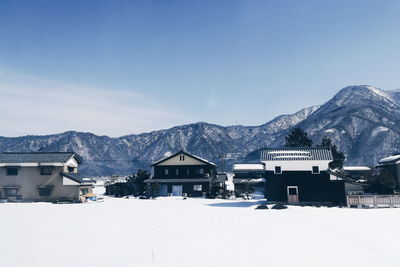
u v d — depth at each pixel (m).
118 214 28.38
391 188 40.06
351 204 34.16
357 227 19.38
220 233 17.78
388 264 11.21
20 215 28.11
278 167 37.59
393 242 14.84
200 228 19.62
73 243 15.50
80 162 56.81
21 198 48.75
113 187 66.44
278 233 17.48
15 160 49.84
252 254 12.85
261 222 21.98
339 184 36.25
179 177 61.16
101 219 24.78
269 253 12.97
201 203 41.44
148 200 49.66
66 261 12.22
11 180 49.19
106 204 41.59
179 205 38.12
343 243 14.66
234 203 40.59
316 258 12.10
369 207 33.41
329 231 17.97
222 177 72.12
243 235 17.03
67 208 35.50
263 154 39.38
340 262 11.52
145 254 13.12
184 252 13.38
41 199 48.56
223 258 12.32
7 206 39.19
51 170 49.25
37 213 29.81
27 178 49.22
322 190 36.44
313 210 30.33
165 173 61.69
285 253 12.91
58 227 20.69
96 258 12.59
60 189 48.62
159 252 13.45
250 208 33.06
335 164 64.06
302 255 12.56
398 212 28.02
